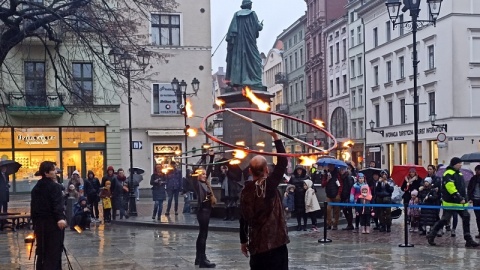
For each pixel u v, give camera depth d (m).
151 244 14.67
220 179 19.55
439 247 13.62
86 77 36.44
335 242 14.69
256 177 6.69
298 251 13.11
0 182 19.89
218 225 17.48
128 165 38.00
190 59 39.34
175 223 18.77
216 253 12.81
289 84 82.19
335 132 62.97
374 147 52.66
